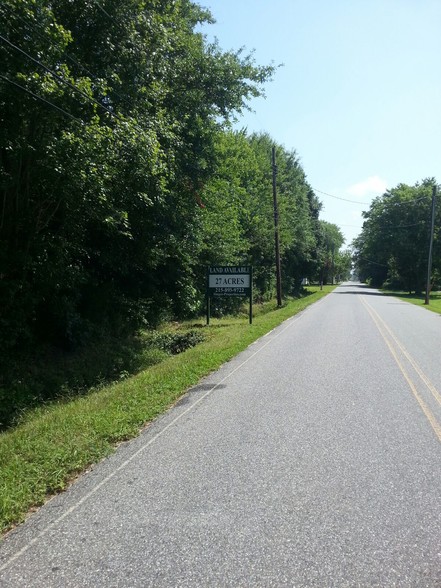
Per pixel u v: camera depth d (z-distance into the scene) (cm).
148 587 280
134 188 1229
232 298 2772
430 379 872
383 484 420
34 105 937
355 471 450
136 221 1517
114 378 1173
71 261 1448
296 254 4781
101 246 1559
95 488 422
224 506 382
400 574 289
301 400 727
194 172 1703
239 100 1653
